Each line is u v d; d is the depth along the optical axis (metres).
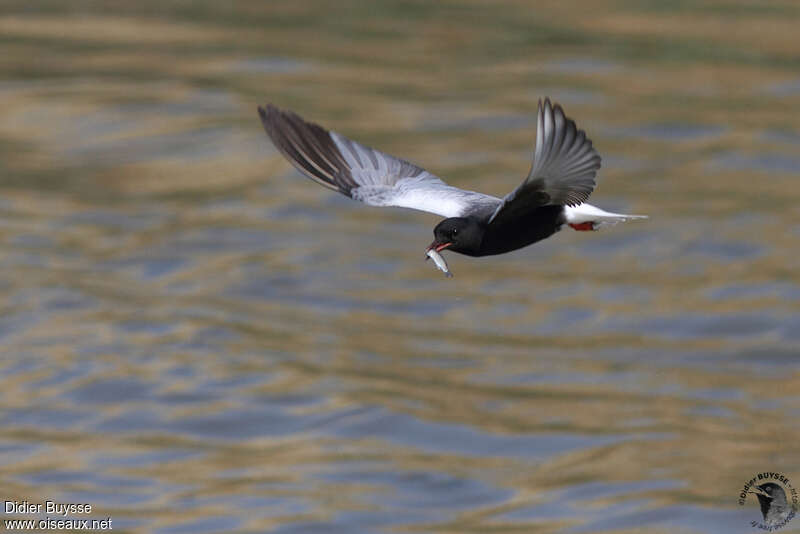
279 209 22.28
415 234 21.56
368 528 12.92
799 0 33.03
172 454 14.50
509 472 14.12
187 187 23.12
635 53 29.31
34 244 20.53
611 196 22.75
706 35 30.39
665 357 17.47
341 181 10.17
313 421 15.21
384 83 27.45
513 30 30.86
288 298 19.12
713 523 12.96
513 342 17.94
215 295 19.09
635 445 14.75
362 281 19.81
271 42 29.78
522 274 20.34
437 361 17.17
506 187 22.69
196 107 26.02
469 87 27.27
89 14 31.53
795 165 23.80
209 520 13.09
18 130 25.03
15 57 28.38
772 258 20.44
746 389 16.41
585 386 16.48
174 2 32.72
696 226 21.56
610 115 25.91
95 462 14.27
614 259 20.78
